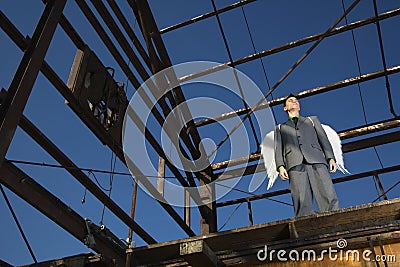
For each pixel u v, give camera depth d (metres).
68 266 4.58
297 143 5.57
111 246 6.12
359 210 3.56
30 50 4.86
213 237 3.78
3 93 4.90
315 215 3.63
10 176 5.14
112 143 6.83
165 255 3.97
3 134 4.24
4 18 5.03
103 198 6.68
